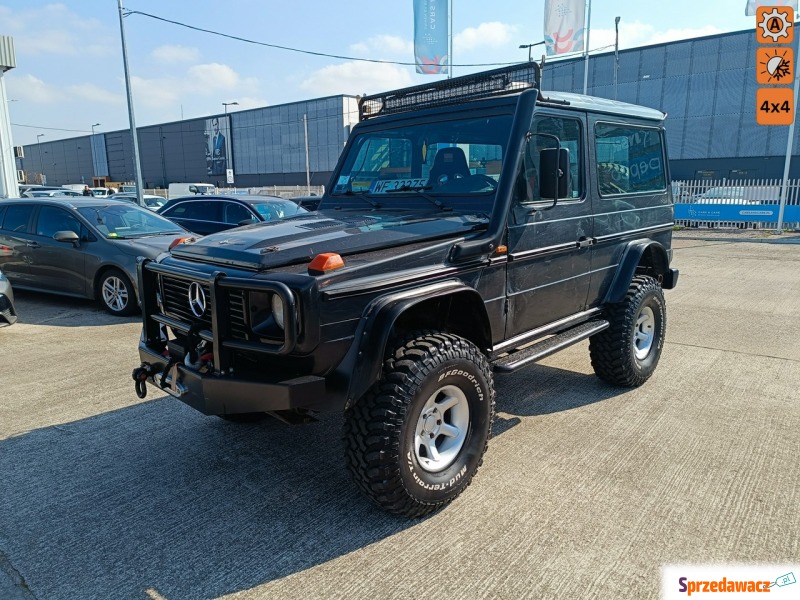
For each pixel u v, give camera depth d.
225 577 2.68
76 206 8.52
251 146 67.00
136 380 3.48
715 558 2.76
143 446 4.03
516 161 3.53
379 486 2.89
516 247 3.63
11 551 2.89
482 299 3.36
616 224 4.62
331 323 2.73
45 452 3.94
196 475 3.63
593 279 4.45
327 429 4.29
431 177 3.98
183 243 3.62
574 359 5.98
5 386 5.23
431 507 3.11
